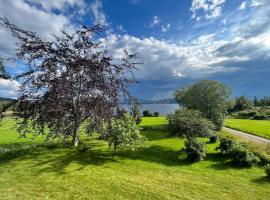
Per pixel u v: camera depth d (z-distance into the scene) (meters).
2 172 13.91
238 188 13.96
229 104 41.81
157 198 11.70
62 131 19.52
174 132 27.89
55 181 12.98
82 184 12.82
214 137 30.00
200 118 27.56
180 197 12.05
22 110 18.30
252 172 17.62
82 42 19.41
